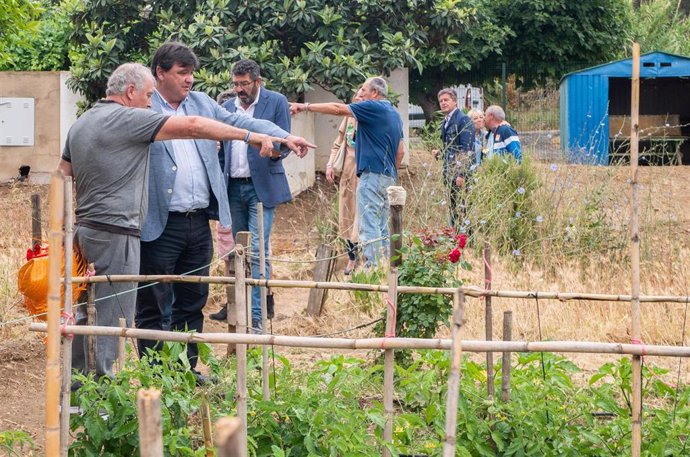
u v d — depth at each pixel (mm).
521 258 10609
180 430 4930
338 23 16141
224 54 15414
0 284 8797
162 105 6363
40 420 6117
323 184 16938
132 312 5832
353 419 5098
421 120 30312
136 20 16891
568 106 22625
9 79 17406
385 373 4754
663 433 5105
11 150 17516
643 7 34594
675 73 22578
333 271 9195
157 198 6328
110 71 16359
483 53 27875
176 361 5496
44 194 16469
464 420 5184
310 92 17094
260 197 8055
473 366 5570
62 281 5633
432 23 16938
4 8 9570
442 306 6734
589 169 12977
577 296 5777
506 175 11531
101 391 5141
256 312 8047
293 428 5133
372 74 15930
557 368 5762
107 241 5668
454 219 10680
